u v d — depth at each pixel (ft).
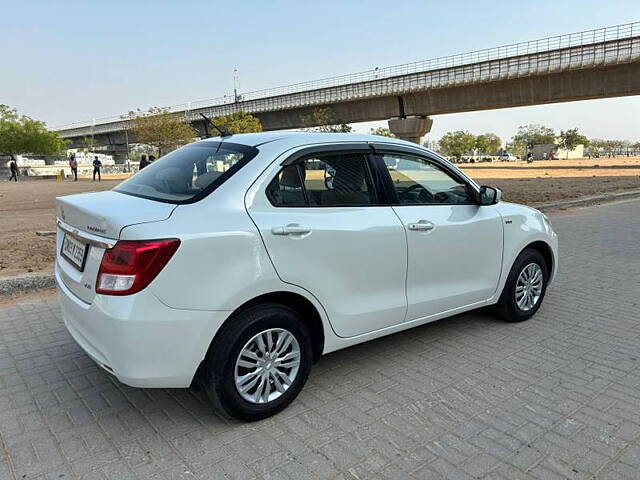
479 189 14.20
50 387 11.76
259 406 10.18
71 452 9.26
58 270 11.27
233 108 191.21
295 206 10.53
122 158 302.45
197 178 10.45
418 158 13.12
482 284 14.42
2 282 18.74
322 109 167.63
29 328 15.51
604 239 30.50
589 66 110.63
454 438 9.70
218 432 9.92
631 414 10.53
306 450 9.33
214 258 9.21
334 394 11.46
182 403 11.06
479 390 11.61
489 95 132.36
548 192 60.64
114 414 10.59
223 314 9.41
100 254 9.19
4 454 9.20
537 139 373.20
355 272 11.27
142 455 9.17
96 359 9.46
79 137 317.63
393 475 8.61
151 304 8.77
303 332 10.66
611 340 14.61
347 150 11.71
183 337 9.09
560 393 11.44
